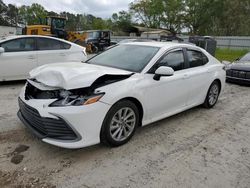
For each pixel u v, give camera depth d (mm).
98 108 3256
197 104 5371
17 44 7215
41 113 3176
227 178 3133
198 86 5145
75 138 3209
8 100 5730
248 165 3461
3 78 7074
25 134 3920
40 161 3234
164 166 3307
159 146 3834
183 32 61000
